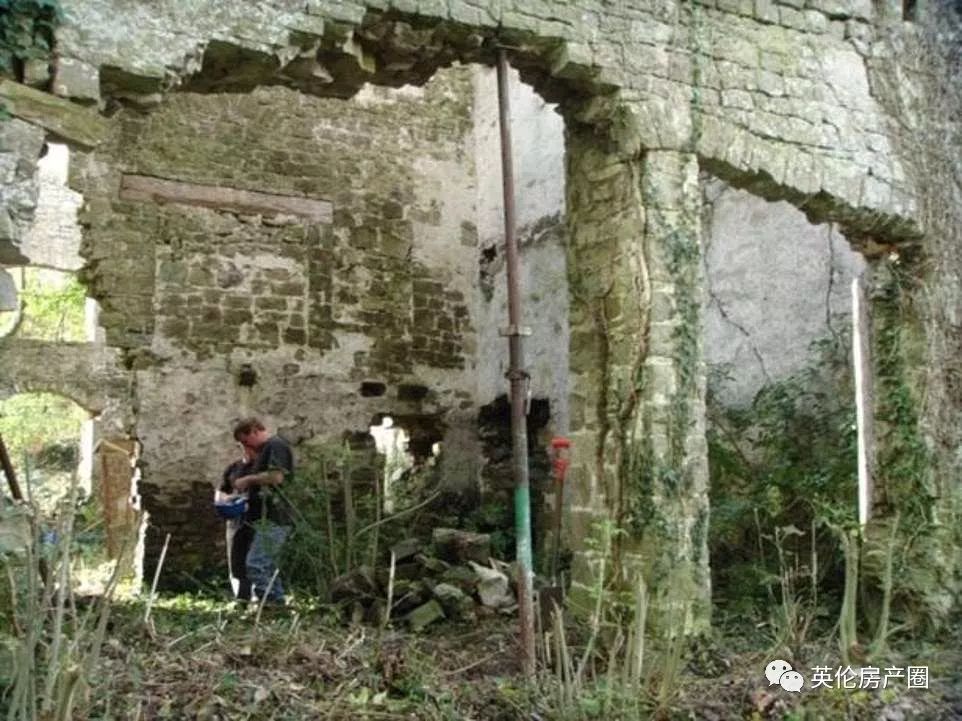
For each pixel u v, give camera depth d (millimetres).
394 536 9047
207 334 10703
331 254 11516
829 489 7492
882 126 6688
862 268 7719
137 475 10133
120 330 10297
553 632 5355
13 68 4496
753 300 8906
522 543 5148
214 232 10898
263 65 5129
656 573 5504
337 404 11297
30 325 14125
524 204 11625
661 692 4547
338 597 6719
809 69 6461
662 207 5824
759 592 7145
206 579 10047
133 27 4730
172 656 4676
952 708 4949
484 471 11867
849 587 5566
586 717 4320
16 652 3744
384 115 12102
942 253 6820
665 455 5652
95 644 3652
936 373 6734
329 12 5133
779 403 8258
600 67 5746
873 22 6785
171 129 10836
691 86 6027
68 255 11273
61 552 3686
